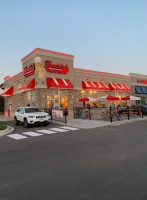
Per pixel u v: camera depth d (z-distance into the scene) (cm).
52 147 619
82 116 1642
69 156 505
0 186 331
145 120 1427
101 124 1209
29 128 1144
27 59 2127
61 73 2044
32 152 565
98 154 514
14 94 2717
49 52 1947
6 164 457
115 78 2842
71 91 2180
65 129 1047
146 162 434
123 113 1717
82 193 290
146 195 278
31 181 347
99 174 368
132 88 3180
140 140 686
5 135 914
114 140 698
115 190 297
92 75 2472
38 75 1836
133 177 347
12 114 2634
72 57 2189
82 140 717
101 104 2588
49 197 282
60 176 366
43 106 1853
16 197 286
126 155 496
